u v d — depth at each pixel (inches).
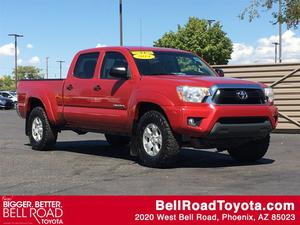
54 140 438.9
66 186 280.1
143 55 366.0
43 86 437.1
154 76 346.3
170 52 382.0
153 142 337.7
